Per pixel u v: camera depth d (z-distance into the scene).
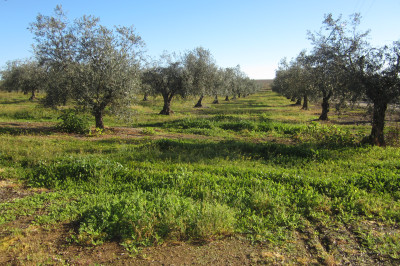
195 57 23.41
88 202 4.74
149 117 21.53
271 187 5.47
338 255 3.43
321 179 5.93
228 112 27.56
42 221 4.16
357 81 10.39
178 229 3.83
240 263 3.24
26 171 6.86
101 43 12.95
